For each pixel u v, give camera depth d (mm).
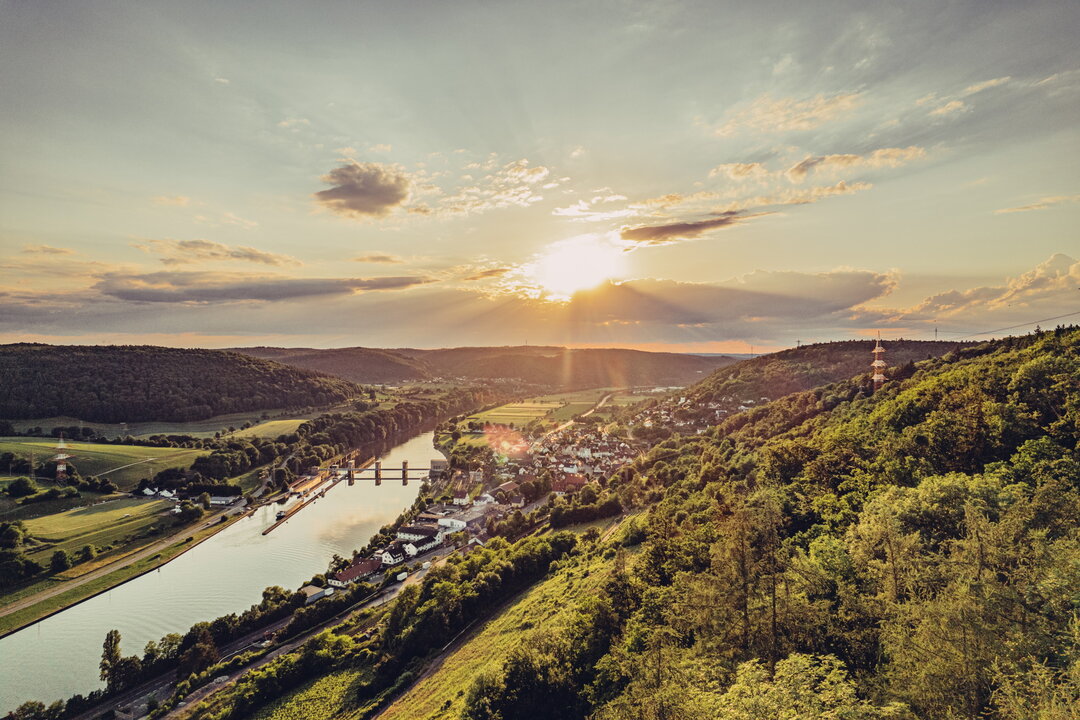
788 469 85250
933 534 42656
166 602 114875
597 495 143625
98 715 73938
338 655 80938
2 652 95125
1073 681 22188
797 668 24000
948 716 23406
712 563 38844
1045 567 31688
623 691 37125
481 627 79250
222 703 72188
